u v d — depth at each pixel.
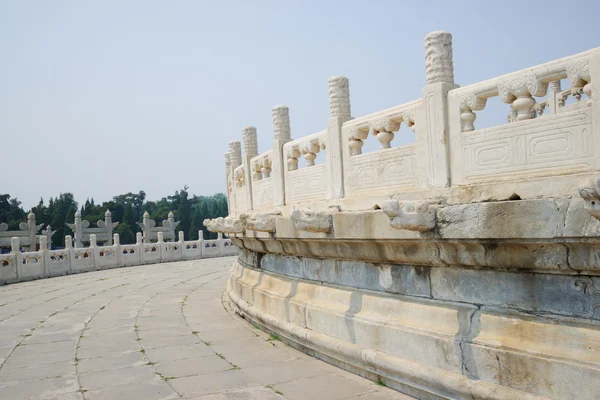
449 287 5.39
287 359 7.20
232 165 13.71
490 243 4.66
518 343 4.50
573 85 4.48
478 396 4.67
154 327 9.95
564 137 4.52
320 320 7.05
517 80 4.84
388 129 6.47
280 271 9.12
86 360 7.62
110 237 44.28
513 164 4.91
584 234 3.93
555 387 4.15
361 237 6.11
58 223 59.88
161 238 27.55
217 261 27.09
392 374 5.69
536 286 4.55
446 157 5.52
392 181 6.36
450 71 5.66
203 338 8.78
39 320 11.21
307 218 6.54
